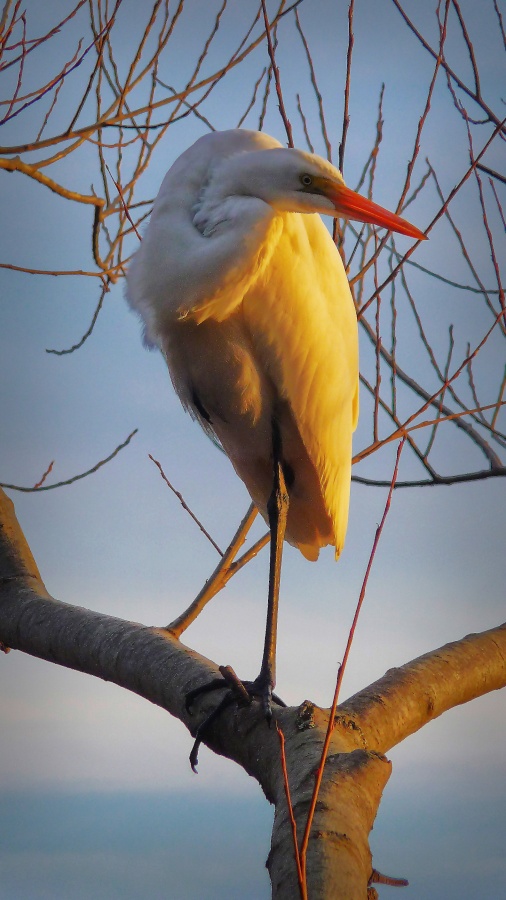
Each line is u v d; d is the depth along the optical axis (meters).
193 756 5.29
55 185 6.57
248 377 6.98
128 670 5.77
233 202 6.23
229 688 5.32
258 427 7.24
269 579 6.80
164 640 5.82
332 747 4.57
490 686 5.70
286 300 6.88
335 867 3.75
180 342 6.93
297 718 4.86
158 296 6.42
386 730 5.07
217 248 6.16
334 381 7.24
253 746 4.96
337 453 7.37
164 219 6.43
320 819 3.96
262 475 7.58
